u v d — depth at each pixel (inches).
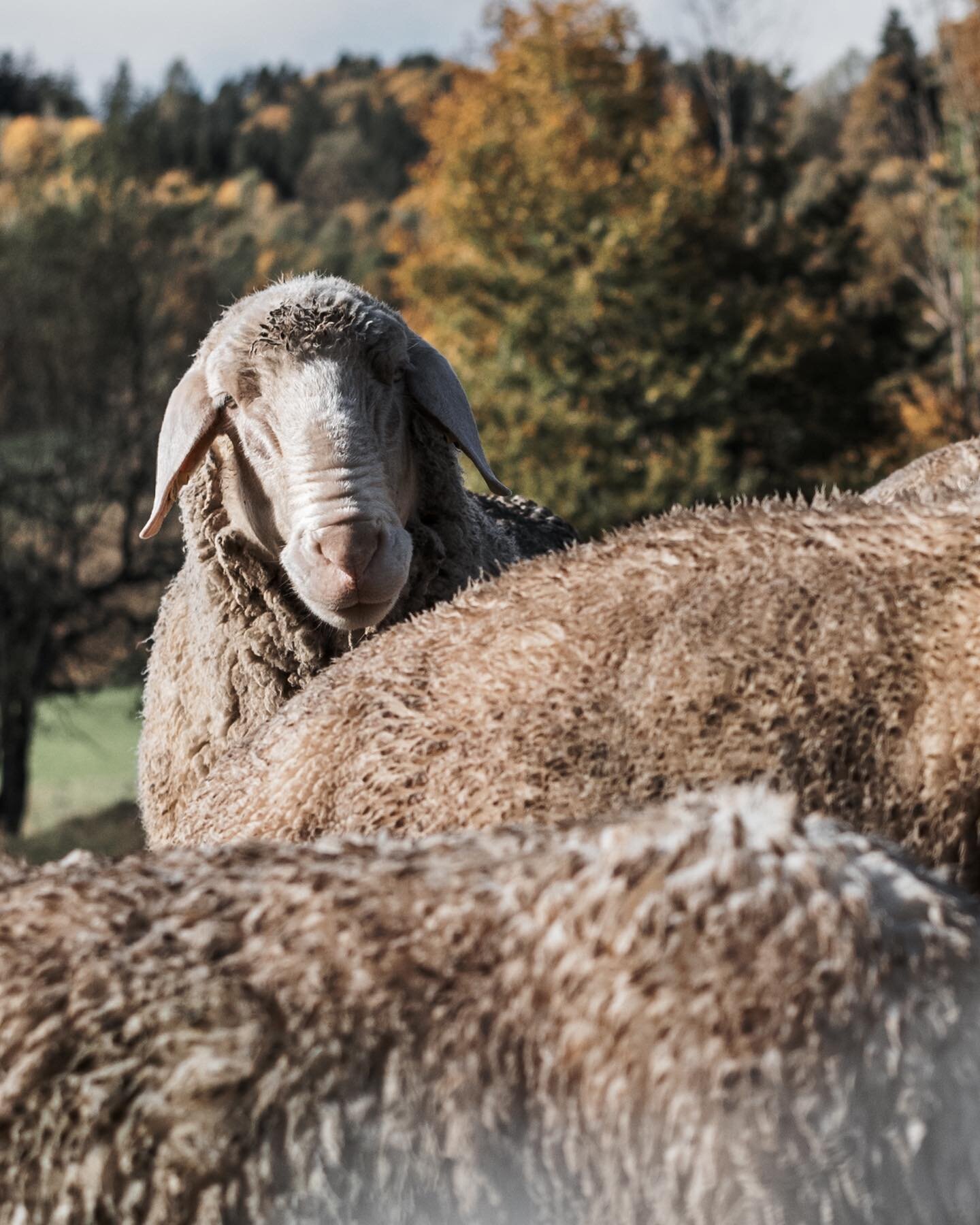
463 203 1062.4
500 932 54.9
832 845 53.9
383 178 4894.2
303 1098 54.2
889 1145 50.8
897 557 76.2
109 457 1112.2
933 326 1125.1
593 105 1107.3
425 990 54.6
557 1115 52.7
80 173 1213.1
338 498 162.9
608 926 52.7
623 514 991.0
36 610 1071.0
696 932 51.7
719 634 77.9
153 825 201.3
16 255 1130.0
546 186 1059.9
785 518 81.9
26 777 1072.8
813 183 1927.9
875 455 1090.1
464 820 82.5
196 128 5113.2
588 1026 52.4
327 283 180.1
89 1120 54.9
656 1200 51.6
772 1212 50.6
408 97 5684.1
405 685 90.0
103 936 58.5
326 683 100.0
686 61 1238.3
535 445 1001.5
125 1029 55.8
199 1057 55.0
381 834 65.7
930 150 965.8
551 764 80.1
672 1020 51.3
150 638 211.8
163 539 1133.7
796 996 50.9
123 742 1385.3
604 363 1021.8
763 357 1057.5
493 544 207.3
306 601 164.1
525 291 1038.4
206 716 189.6
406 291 1098.1
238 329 174.7
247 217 1485.0
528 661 84.8
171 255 1195.9
